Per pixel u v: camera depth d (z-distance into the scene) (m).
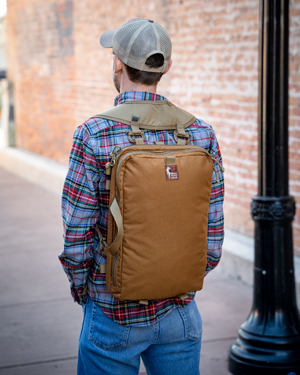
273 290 2.94
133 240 1.56
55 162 9.12
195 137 1.72
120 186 1.54
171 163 1.57
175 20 5.63
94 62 7.62
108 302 1.65
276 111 2.84
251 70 4.60
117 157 1.55
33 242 5.80
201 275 1.69
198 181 1.61
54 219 6.79
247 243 4.70
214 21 5.00
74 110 8.34
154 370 1.77
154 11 6.02
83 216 1.60
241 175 4.90
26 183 9.09
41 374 3.04
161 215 1.56
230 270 4.62
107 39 1.81
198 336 1.76
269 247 2.94
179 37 5.59
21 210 7.27
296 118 4.10
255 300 3.03
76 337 3.52
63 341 3.46
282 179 2.91
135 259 1.57
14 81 10.71
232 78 4.85
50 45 9.02
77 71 8.16
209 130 1.76
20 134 10.66
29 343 3.43
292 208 2.95
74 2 8.09
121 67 1.70
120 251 1.57
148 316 1.65
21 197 8.08
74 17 8.12
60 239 5.91
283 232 2.93
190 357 1.76
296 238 4.19
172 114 1.69
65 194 1.62
